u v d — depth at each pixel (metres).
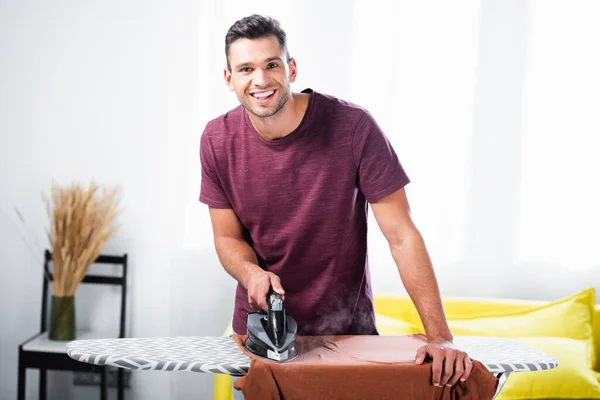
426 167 3.42
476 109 3.40
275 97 1.70
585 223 3.40
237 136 1.88
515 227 3.43
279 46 1.69
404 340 1.77
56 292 3.25
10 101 3.45
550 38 3.38
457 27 3.38
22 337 3.54
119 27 3.42
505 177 3.42
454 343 1.83
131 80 3.43
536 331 2.95
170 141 3.44
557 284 3.43
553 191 3.41
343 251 1.90
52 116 3.45
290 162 1.83
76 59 3.43
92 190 3.27
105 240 3.30
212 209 2.01
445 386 1.58
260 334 1.63
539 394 2.74
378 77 3.40
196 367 1.56
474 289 3.46
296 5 3.38
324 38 3.39
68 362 3.17
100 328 3.51
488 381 1.58
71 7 3.42
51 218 3.49
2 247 3.50
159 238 3.48
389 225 1.84
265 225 1.91
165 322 3.51
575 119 3.39
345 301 1.94
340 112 1.83
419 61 3.39
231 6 3.39
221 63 3.41
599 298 3.41
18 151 3.46
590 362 2.95
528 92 3.39
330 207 1.85
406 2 3.38
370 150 1.82
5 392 3.55
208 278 3.49
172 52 3.42
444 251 3.45
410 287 1.78
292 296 1.97
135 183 3.46
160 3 3.40
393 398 1.58
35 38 3.43
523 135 3.40
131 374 3.52
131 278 3.49
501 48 3.38
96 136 3.46
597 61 3.37
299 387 1.56
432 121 3.41
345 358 1.62
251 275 1.77
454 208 3.43
